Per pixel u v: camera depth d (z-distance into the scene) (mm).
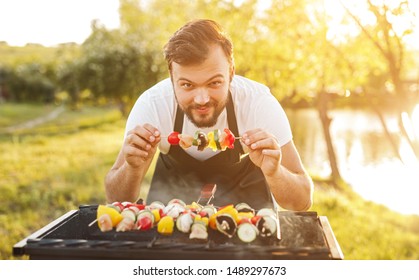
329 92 13312
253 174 3279
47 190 9203
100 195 9148
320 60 10289
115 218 2324
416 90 6574
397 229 8148
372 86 9875
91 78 28922
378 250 6652
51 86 42312
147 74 28703
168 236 2242
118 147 16641
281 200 2816
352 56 9742
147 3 23516
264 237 2197
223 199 3225
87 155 14438
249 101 3092
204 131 3082
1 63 43469
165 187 3373
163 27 13070
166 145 3178
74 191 9281
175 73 2459
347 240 7078
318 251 1952
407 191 11609
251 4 11055
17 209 8086
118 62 28453
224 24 11203
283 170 2764
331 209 8938
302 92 13133
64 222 2381
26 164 12414
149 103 3107
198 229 2176
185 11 12062
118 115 32406
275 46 11180
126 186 2912
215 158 3205
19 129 23469
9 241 6320
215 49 2420
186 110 2531
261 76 12039
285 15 10086
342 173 14117
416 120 7746
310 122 27625
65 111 36562
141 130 2588
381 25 5664
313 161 16078
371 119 28391
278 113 3082
